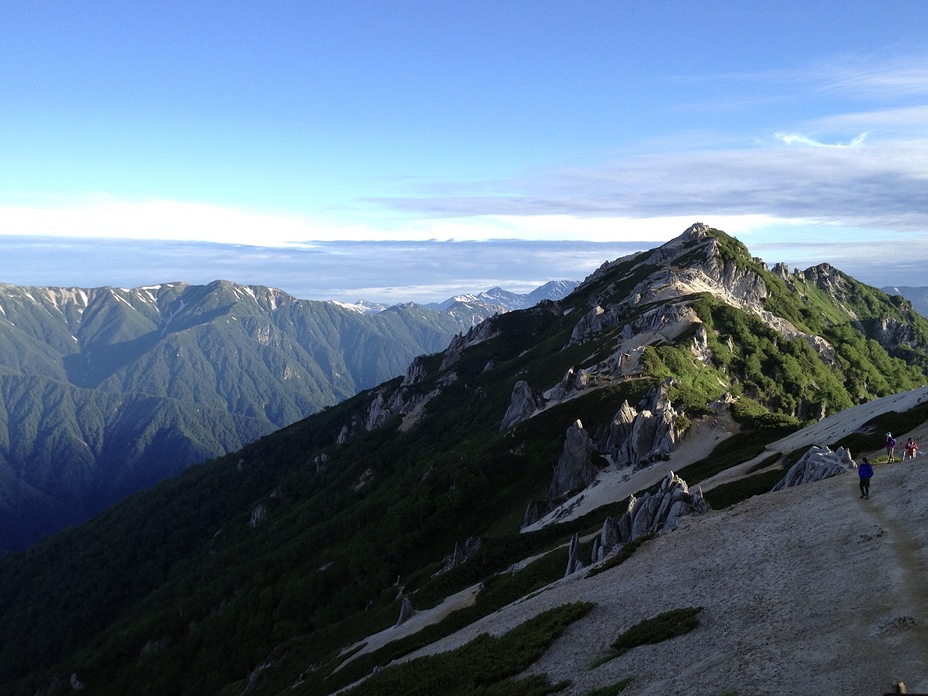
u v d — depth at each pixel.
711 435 112.69
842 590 32.28
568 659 39.56
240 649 138.38
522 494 133.25
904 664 24.19
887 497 42.66
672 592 42.81
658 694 29.80
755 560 41.66
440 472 152.12
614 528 68.56
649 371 153.38
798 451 82.75
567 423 144.50
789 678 26.44
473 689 41.25
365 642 89.12
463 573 93.19
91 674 157.12
